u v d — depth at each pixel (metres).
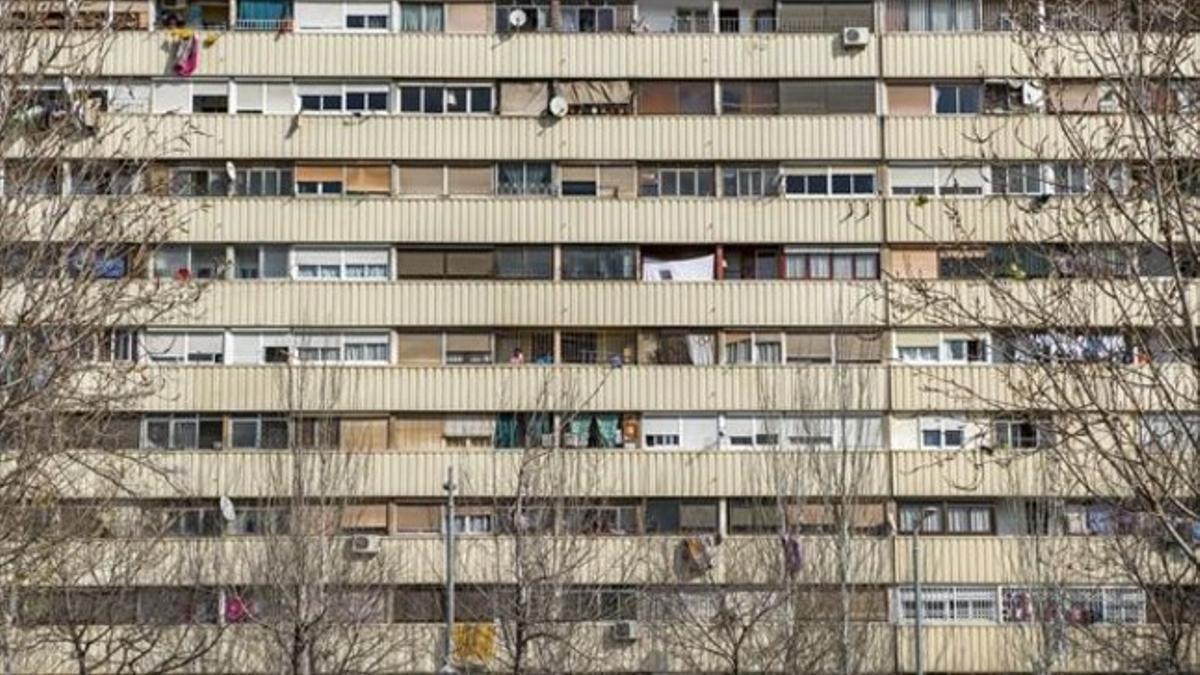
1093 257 31.91
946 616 70.94
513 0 75.56
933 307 40.28
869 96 74.81
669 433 72.75
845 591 68.75
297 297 73.12
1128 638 60.19
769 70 74.88
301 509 68.88
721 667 69.62
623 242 73.75
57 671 66.06
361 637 68.75
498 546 70.69
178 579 68.88
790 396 72.69
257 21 75.38
